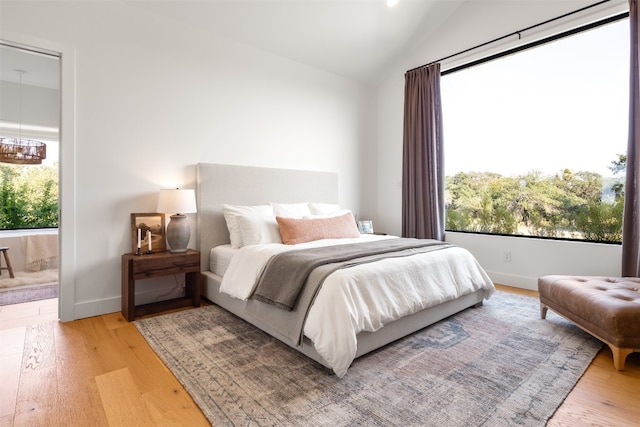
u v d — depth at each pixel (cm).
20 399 152
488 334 227
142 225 282
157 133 296
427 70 407
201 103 323
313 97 418
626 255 269
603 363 188
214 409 144
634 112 265
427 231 408
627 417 140
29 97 436
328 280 184
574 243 310
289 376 172
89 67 261
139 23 285
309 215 357
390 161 477
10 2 229
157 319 256
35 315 267
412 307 211
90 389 161
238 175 341
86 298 262
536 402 150
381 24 373
